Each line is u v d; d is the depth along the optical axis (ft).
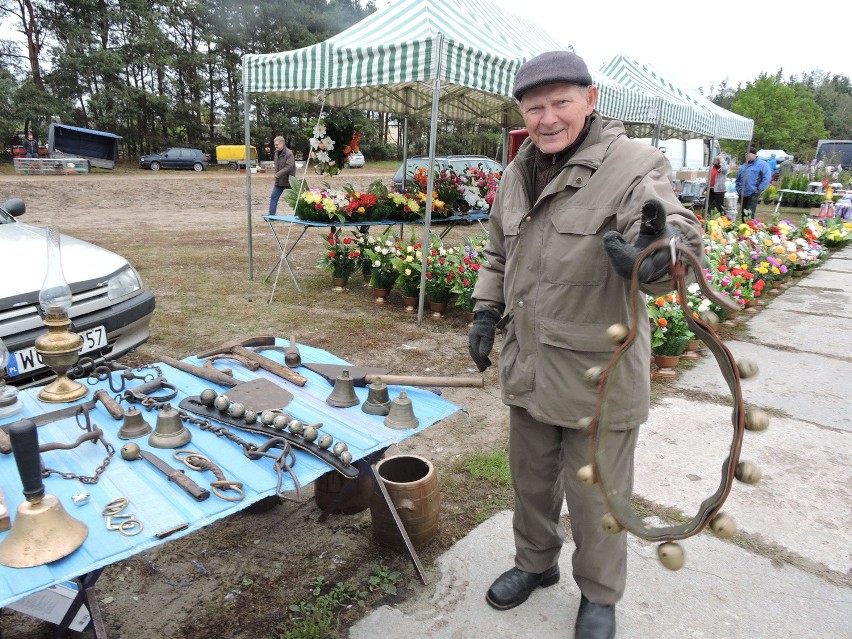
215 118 128.47
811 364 16.26
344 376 7.60
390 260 20.18
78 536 4.68
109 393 7.47
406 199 23.24
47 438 6.32
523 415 6.27
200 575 7.55
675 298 15.38
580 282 5.37
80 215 47.70
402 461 8.35
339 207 21.43
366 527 8.57
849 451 11.26
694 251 4.11
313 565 7.75
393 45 16.39
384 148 131.95
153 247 32.17
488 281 6.74
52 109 96.94
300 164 94.32
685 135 40.47
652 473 10.27
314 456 6.25
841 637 6.75
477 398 13.50
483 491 9.62
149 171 90.94
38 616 5.90
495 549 8.10
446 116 29.55
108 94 103.14
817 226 36.01
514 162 6.19
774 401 13.62
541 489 6.56
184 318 18.48
